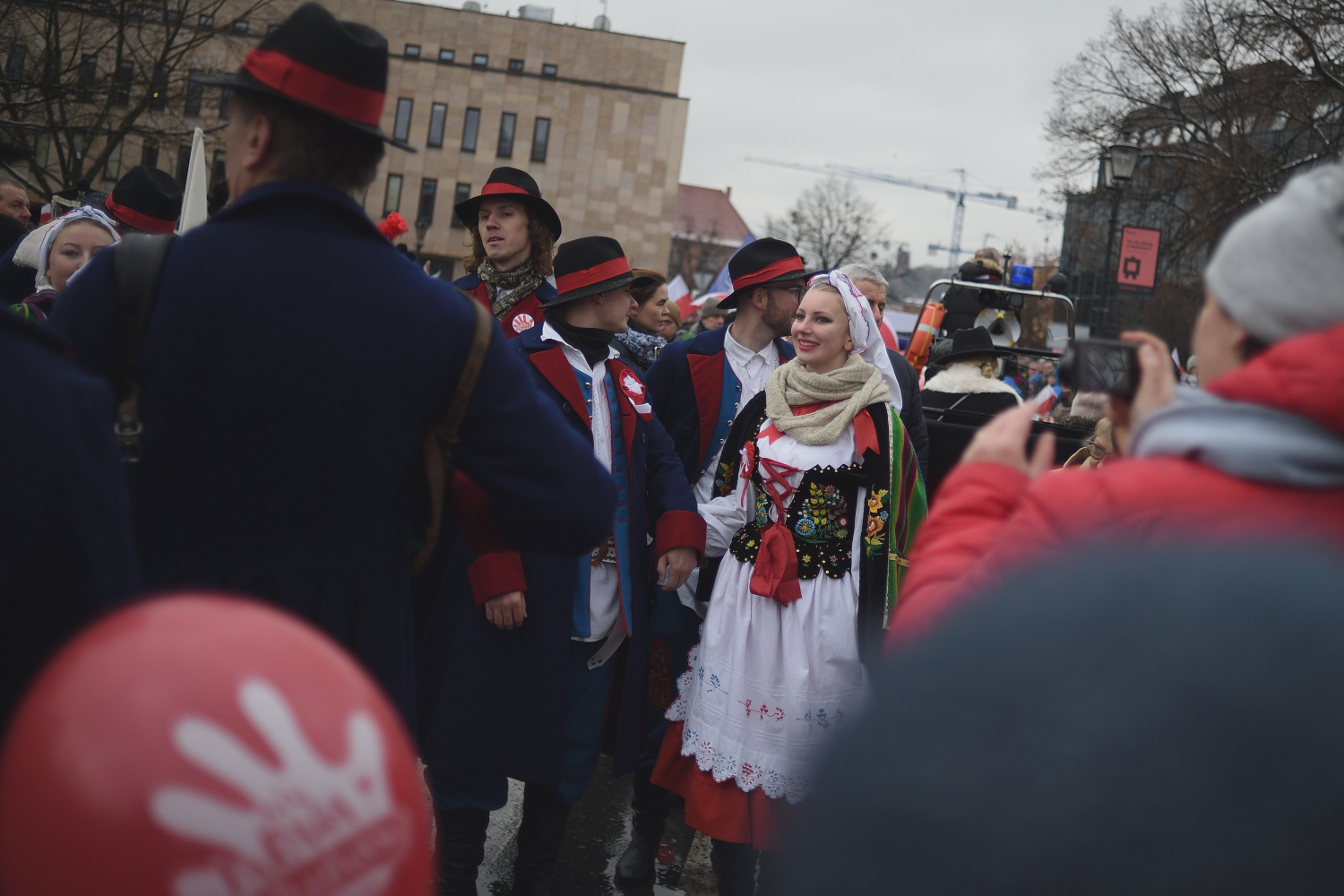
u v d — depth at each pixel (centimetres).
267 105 182
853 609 314
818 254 5488
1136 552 49
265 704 77
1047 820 39
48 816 74
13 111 2008
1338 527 82
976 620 46
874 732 44
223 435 170
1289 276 106
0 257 425
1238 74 2398
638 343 569
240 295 171
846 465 320
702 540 331
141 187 449
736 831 312
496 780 320
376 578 181
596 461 196
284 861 76
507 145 5281
